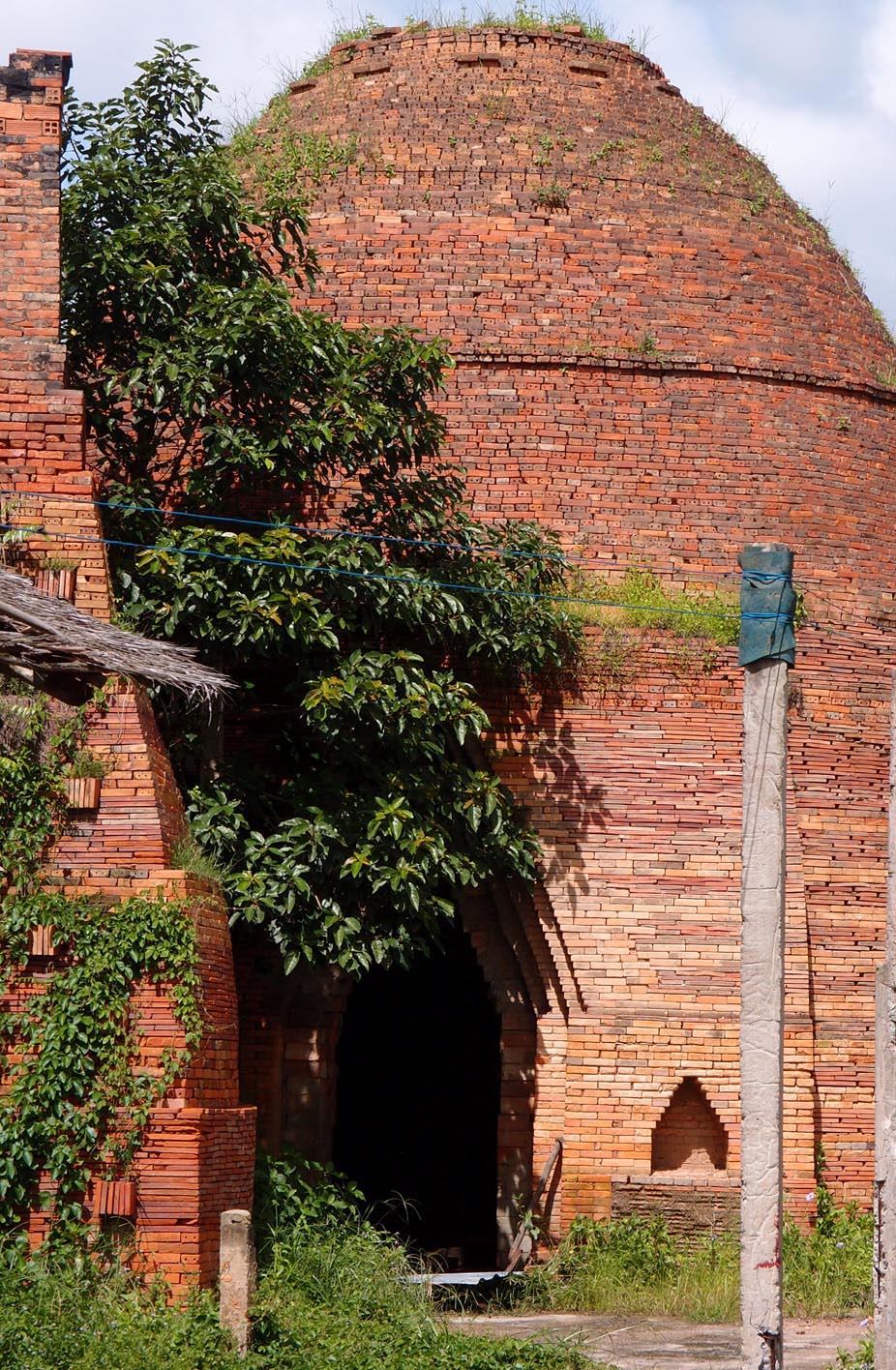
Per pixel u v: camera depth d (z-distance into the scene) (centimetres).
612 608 1636
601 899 1586
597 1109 1552
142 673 1067
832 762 1659
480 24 1925
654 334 1723
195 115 1554
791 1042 1572
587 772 1606
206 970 1231
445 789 1483
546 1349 1122
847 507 1741
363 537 1473
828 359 1783
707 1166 1562
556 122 1820
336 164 1784
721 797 1611
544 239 1739
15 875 1216
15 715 1246
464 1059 2214
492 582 1534
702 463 1698
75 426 1327
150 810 1238
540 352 1691
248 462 1425
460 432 1678
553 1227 1539
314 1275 1266
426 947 1449
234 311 1428
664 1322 1355
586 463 1680
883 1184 897
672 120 1895
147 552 1375
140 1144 1176
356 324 1711
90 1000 1190
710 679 1631
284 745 1536
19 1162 1166
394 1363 1052
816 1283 1433
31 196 1359
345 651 1541
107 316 1473
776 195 1880
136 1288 1149
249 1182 1273
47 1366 976
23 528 1299
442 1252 2011
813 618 1683
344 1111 2203
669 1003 1570
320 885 1418
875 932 1644
